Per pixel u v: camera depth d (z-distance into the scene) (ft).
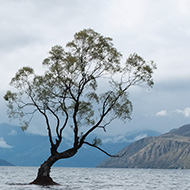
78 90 184.55
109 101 182.09
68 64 179.93
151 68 182.70
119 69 185.16
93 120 187.73
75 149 188.24
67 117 190.08
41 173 192.13
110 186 248.73
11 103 183.93
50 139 191.11
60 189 176.04
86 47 188.34
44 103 185.78
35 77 187.01
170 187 261.24
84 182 304.50
